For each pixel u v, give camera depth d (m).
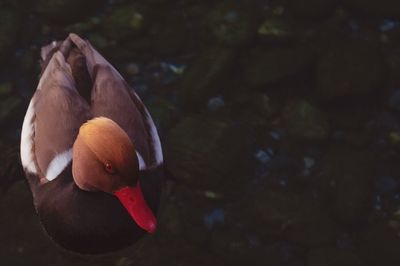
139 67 10.11
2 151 9.14
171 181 8.98
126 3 10.66
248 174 9.20
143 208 6.88
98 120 6.96
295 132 9.56
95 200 7.52
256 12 10.56
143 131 7.94
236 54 10.17
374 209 8.98
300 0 10.59
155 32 10.41
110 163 6.81
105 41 10.30
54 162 7.66
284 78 9.96
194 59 10.18
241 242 8.59
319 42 10.31
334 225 8.81
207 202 8.91
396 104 9.84
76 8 10.41
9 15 10.36
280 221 8.73
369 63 9.99
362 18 10.59
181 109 9.73
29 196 8.64
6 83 9.84
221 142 9.18
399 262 8.45
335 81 9.82
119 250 7.89
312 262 8.45
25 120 8.20
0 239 8.33
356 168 9.26
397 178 9.25
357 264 8.45
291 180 9.20
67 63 8.14
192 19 10.58
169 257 8.16
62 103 7.72
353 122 9.69
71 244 7.79
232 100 9.82
